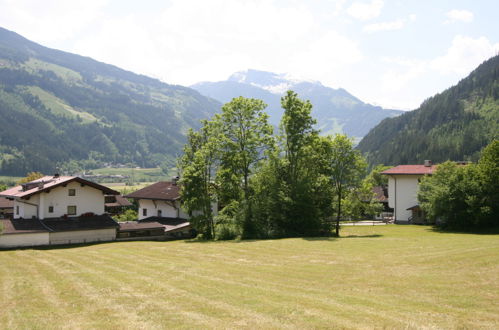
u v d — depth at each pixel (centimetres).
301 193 5012
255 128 5181
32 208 5041
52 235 4691
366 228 6375
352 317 1568
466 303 1758
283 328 1442
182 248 3975
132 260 3234
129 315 1647
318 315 1597
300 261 2969
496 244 3228
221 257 3294
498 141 5541
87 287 2211
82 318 1622
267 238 4831
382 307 1712
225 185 5116
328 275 2427
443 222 5756
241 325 1482
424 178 6116
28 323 1561
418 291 1977
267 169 5253
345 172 5425
